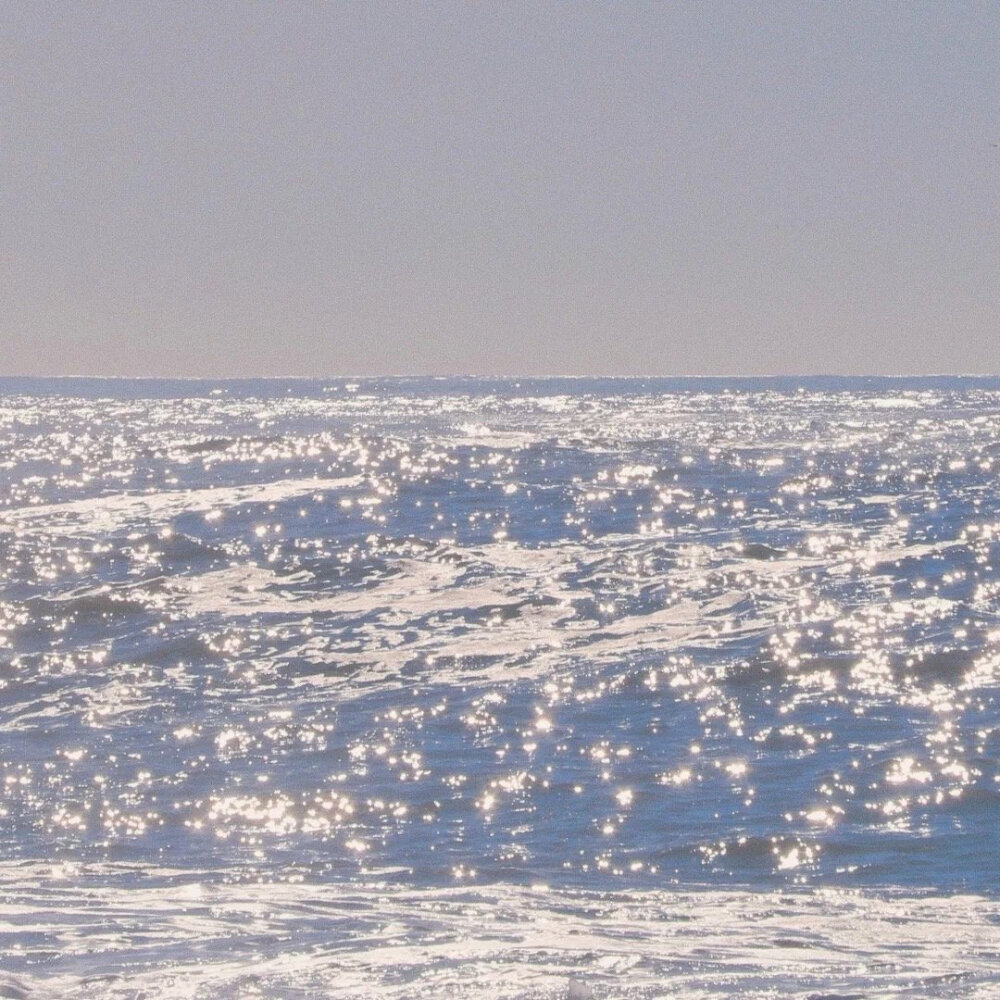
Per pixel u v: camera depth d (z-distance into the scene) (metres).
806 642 72.88
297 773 51.50
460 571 98.81
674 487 164.50
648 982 26.78
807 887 38.09
